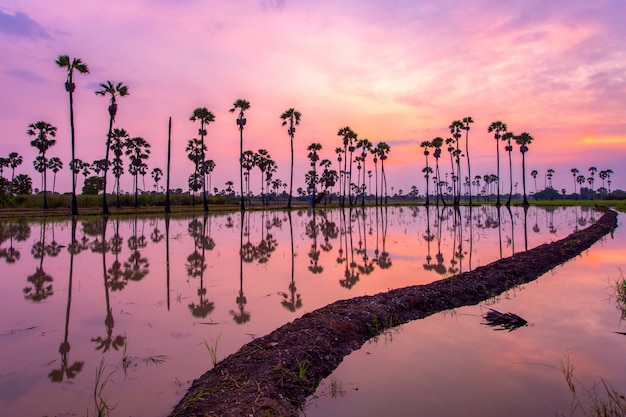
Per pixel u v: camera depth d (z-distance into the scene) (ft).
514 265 41.34
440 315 27.89
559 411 14.82
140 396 15.72
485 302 30.86
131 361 18.99
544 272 41.81
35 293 32.07
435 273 41.83
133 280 37.09
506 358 20.01
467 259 50.78
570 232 86.33
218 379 16.61
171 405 15.10
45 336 22.26
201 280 37.32
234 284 35.76
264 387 15.97
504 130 245.65
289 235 80.28
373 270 43.24
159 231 85.87
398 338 23.22
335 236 78.74
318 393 16.71
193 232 84.84
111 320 25.17
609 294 32.40
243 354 19.20
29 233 79.05
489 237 76.69
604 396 15.94
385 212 191.11
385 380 17.80
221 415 13.80
